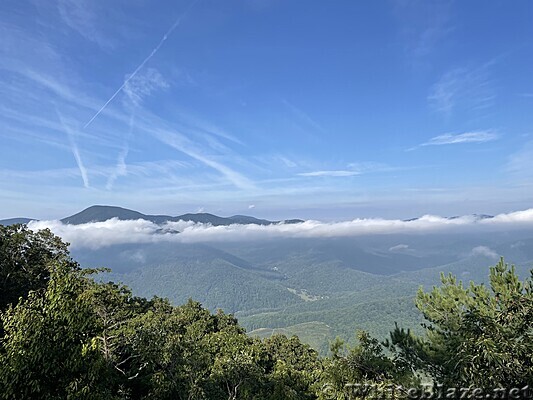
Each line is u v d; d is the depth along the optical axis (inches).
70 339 356.8
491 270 465.1
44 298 377.7
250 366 831.7
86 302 383.9
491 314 410.3
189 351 787.4
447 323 450.9
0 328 483.8
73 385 340.5
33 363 336.8
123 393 604.1
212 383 783.7
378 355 431.8
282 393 901.8
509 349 277.1
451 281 494.3
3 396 322.3
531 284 416.5
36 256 1223.5
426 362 424.5
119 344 706.8
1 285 1020.5
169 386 714.2
